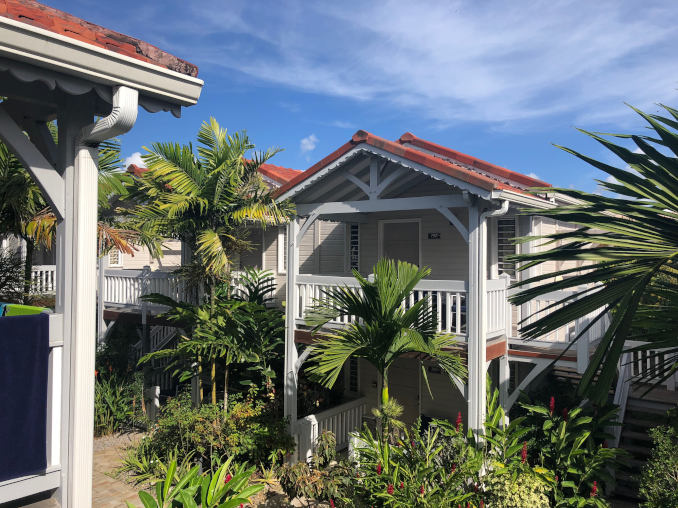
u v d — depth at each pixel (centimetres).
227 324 1137
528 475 724
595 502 725
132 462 986
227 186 1059
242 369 1298
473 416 867
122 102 405
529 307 1088
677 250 294
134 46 414
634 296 279
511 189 861
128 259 1759
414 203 941
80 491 441
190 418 1005
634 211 313
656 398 1020
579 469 788
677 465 701
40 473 432
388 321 776
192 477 478
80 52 377
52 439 445
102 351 1441
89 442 447
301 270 1541
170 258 1819
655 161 299
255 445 1012
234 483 454
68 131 450
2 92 418
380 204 982
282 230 1505
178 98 444
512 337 1038
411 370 1334
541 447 844
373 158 994
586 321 944
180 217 1073
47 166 444
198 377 1189
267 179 1517
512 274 1132
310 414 1177
